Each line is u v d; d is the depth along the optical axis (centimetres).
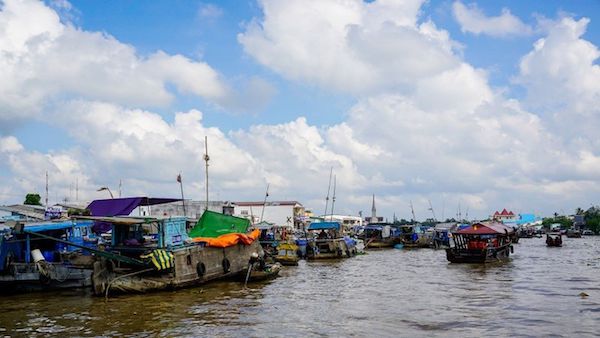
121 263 2494
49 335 1661
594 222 11856
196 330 1722
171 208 5744
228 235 2938
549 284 2791
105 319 1889
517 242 7806
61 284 2523
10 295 2417
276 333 1677
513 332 1661
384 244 6962
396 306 2152
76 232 3005
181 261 2523
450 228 7375
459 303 2209
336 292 2577
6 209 3688
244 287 2752
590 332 1652
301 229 8506
